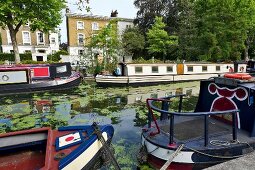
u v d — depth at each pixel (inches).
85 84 627.2
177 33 1121.4
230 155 161.3
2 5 631.8
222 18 911.0
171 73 640.4
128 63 594.9
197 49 945.5
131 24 1441.9
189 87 585.9
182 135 176.6
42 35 1299.2
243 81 182.9
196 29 980.6
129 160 188.2
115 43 883.4
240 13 904.9
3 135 182.4
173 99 428.1
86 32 1323.8
